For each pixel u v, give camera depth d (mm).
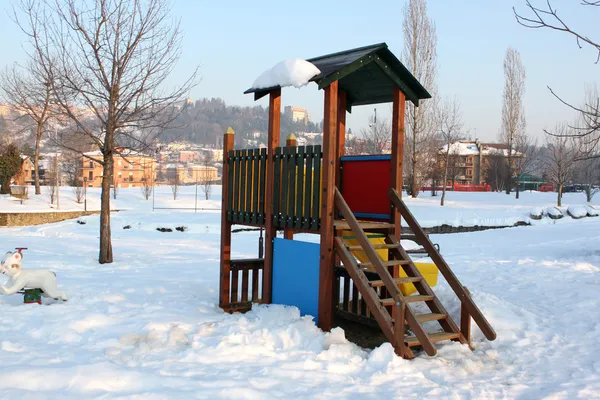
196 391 4211
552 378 5031
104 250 12555
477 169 79500
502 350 5961
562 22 6684
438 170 49219
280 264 7293
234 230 24141
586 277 10211
